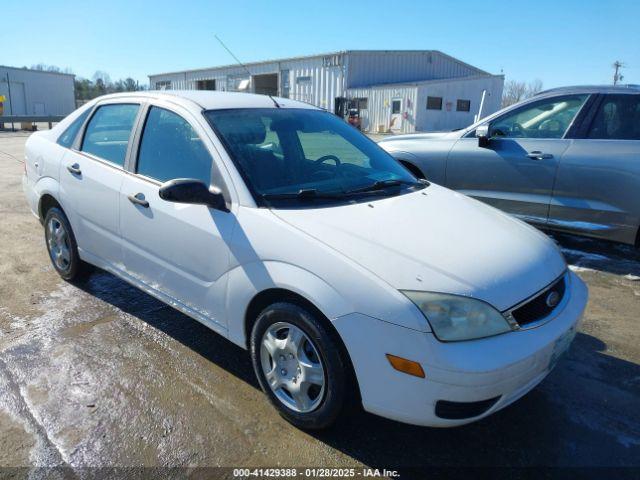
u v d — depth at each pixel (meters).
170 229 3.06
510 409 2.87
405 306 2.19
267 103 3.60
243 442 2.54
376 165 3.56
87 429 2.60
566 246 5.68
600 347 3.54
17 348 3.33
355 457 2.47
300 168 3.15
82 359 3.22
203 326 3.70
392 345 2.20
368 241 2.46
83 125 4.01
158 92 3.58
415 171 6.20
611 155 4.77
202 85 37.22
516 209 5.41
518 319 2.35
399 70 30.23
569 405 2.91
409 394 2.21
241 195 2.78
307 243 2.45
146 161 3.35
